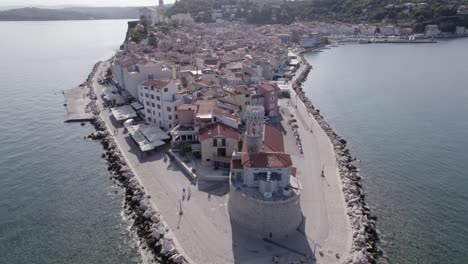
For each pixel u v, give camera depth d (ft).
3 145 379.96
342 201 252.62
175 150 320.70
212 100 365.20
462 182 297.33
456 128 417.08
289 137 363.15
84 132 413.18
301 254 202.90
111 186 295.28
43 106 515.50
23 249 226.38
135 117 417.69
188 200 254.06
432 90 580.30
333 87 613.93
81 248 225.35
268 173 221.05
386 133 404.16
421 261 212.23
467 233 236.02
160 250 212.43
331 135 373.61
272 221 215.72
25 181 306.55
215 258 200.85
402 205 265.13
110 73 635.25
